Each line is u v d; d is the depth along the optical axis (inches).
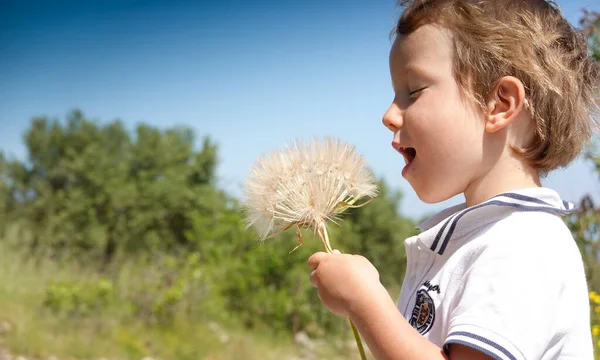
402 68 58.7
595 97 64.1
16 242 406.3
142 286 346.3
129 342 295.9
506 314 47.3
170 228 512.1
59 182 519.2
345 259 54.7
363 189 59.5
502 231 52.1
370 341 51.0
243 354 317.7
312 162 59.2
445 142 55.8
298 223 58.7
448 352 48.5
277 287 379.6
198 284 366.6
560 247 51.9
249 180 60.1
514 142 56.3
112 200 505.0
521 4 59.1
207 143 566.6
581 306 51.8
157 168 547.2
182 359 300.5
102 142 549.3
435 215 67.1
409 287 58.1
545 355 49.4
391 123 58.7
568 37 61.1
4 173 519.2
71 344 279.0
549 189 55.4
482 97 55.4
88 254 470.3
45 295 317.7
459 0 58.0
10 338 272.2
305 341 356.8
